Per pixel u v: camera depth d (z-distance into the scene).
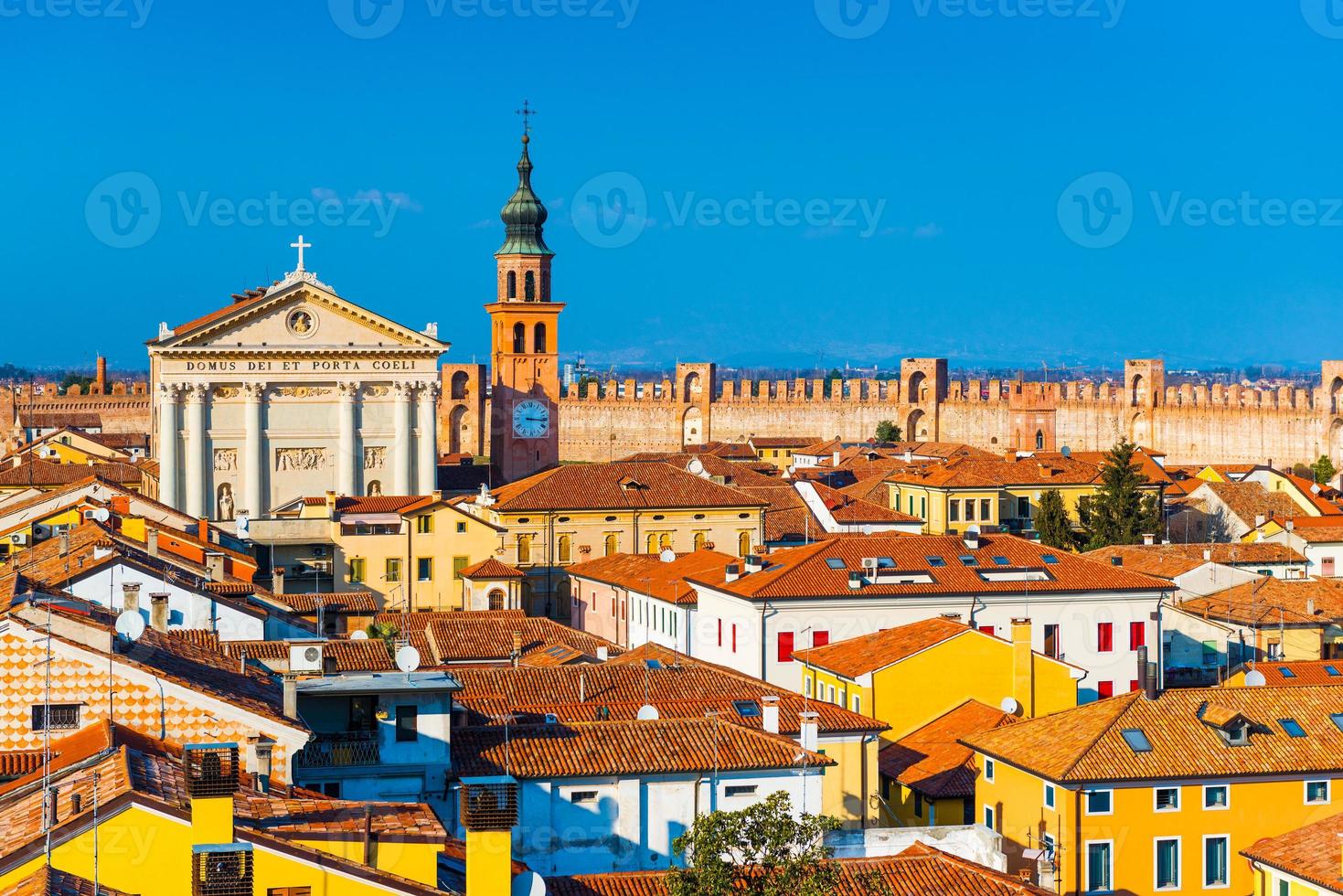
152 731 58.28
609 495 176.12
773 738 75.69
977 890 59.53
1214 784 82.38
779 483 198.50
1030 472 199.88
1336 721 86.44
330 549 164.75
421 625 120.94
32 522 113.44
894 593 123.75
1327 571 171.88
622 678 92.19
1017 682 102.75
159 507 131.50
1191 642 130.88
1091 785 81.12
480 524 168.50
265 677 68.75
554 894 58.78
